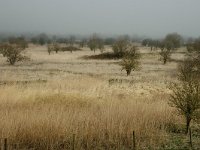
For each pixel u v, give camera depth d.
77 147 12.20
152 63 59.16
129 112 16.06
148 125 14.41
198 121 14.95
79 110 17.53
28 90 23.50
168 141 13.32
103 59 64.44
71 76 37.59
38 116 14.24
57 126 12.85
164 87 30.22
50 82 30.28
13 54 53.66
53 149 12.21
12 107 18.22
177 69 45.53
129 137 13.02
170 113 16.56
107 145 12.59
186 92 14.82
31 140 12.62
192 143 13.11
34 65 52.62
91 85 29.05
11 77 35.56
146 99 22.81
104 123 13.88
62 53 84.25
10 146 12.09
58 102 19.73
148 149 12.38
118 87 29.48
